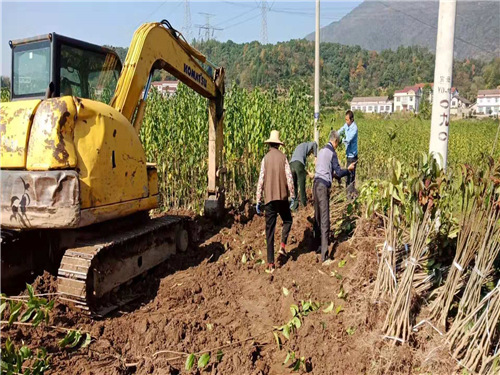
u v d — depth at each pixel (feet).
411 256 13.92
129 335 15.69
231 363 14.01
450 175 14.55
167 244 21.79
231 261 22.66
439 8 18.20
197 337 15.61
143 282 19.66
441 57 18.34
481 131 75.87
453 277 14.15
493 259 13.23
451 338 13.55
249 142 33.76
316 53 40.42
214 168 28.14
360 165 54.24
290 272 20.86
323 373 13.65
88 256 15.99
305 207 30.45
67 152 15.78
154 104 37.52
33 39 18.24
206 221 28.43
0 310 12.48
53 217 15.78
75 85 19.66
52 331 14.87
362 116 142.20
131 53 20.13
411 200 14.19
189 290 19.04
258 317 17.38
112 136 17.48
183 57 23.45
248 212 30.60
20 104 16.25
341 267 20.11
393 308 14.01
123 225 19.27
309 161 39.04
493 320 12.71
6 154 16.10
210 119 27.96
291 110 39.45
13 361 11.68
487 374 12.32
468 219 13.61
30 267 18.17
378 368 13.07
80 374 13.03
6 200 16.12
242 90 39.17
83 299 15.78
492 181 13.04
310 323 15.49
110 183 17.35
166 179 33.58
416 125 78.74
